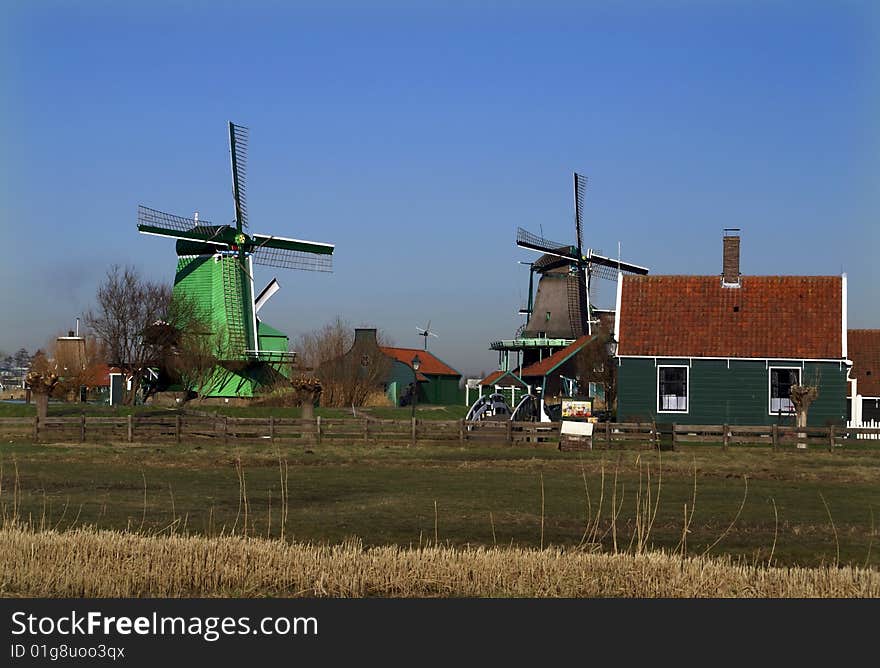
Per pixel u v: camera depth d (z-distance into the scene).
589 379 65.75
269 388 72.44
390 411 63.53
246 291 75.38
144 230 71.88
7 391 130.50
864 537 20.41
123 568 15.32
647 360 45.03
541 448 39.41
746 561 17.48
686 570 15.78
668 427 39.44
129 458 35.22
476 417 51.34
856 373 59.06
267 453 37.03
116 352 66.12
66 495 25.56
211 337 71.19
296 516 22.48
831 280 46.12
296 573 15.50
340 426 41.97
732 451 38.00
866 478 30.94
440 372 100.19
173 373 67.69
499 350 81.00
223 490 27.33
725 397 44.50
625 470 32.75
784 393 44.41
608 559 16.12
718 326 45.44
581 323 82.56
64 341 91.12
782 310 45.59
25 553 15.86
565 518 22.52
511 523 21.73
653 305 46.41
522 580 15.55
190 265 75.25
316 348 81.62
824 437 38.75
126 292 66.31
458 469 33.09
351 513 23.00
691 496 26.59
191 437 40.69
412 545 18.72
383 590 15.27
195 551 16.02
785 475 31.52
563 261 83.50
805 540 20.03
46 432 41.16
